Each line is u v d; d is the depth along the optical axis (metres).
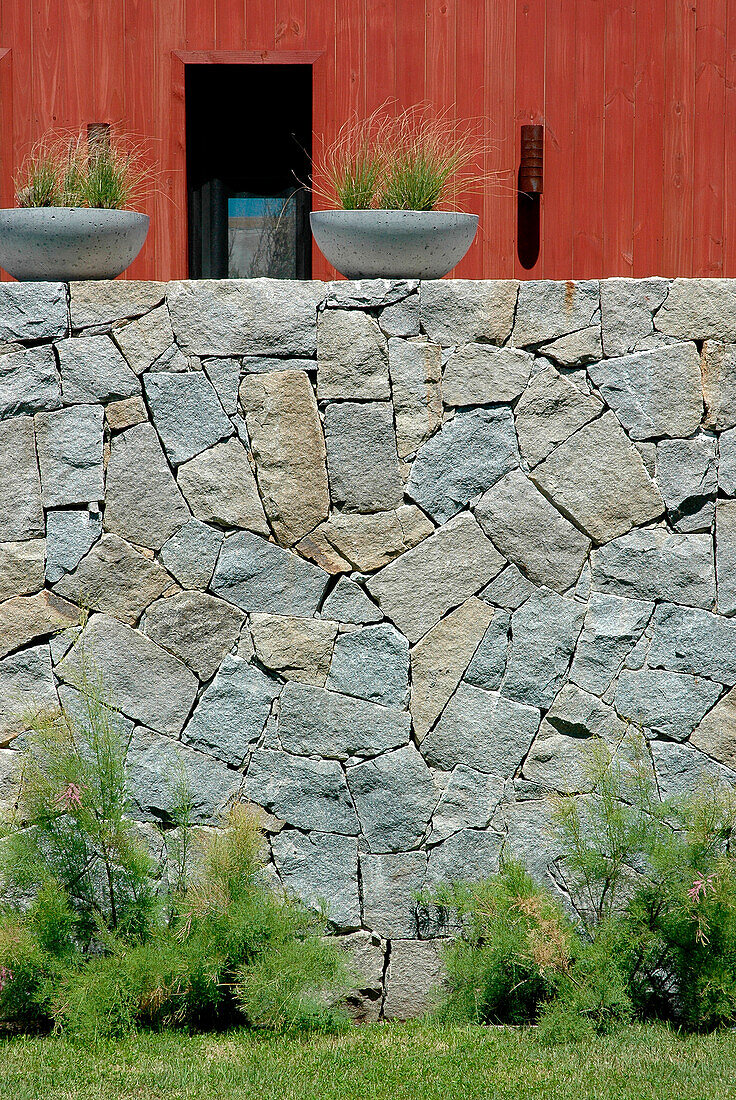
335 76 11.83
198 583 8.74
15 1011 8.19
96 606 8.73
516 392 8.77
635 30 11.82
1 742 8.68
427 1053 7.83
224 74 12.31
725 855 8.51
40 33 11.77
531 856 8.78
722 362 8.81
